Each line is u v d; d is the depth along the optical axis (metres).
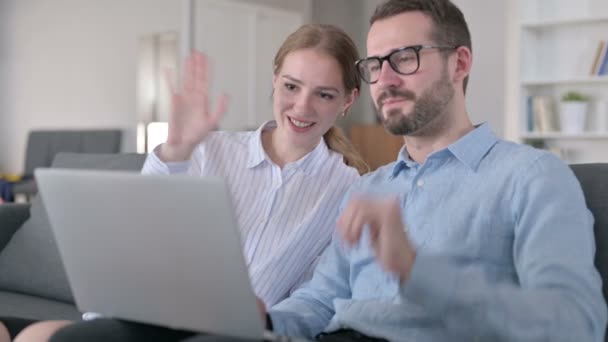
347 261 1.68
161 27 7.23
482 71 5.98
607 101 5.18
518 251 1.34
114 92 7.62
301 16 8.30
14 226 2.70
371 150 8.28
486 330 1.14
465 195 1.46
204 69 1.53
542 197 1.34
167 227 1.16
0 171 8.79
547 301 1.12
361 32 9.13
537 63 5.47
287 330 1.54
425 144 1.59
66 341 1.24
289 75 1.84
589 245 1.28
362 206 1.16
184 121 1.55
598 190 1.51
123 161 2.61
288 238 1.83
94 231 1.25
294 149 1.90
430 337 1.41
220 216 1.10
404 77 1.53
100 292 1.32
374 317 1.48
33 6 8.45
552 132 5.29
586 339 1.13
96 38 7.81
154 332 1.34
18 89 8.64
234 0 7.49
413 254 1.16
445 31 1.54
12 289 2.55
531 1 5.35
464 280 1.14
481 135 1.51
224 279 1.14
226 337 1.16
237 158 1.91
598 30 5.24
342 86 1.86
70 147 7.66
